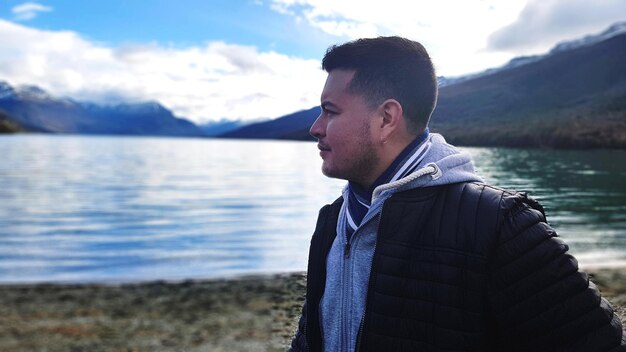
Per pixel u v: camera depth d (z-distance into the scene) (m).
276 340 8.36
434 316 1.40
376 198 1.53
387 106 1.53
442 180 1.47
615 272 9.97
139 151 168.25
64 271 18.17
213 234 26.05
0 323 11.20
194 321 10.98
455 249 1.39
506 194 1.42
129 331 10.51
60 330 10.67
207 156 134.62
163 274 16.84
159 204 40.97
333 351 1.59
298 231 25.53
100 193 50.12
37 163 102.81
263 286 13.78
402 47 1.53
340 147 1.57
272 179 60.69
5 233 27.97
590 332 1.31
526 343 1.37
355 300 1.55
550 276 1.33
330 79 1.60
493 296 1.37
